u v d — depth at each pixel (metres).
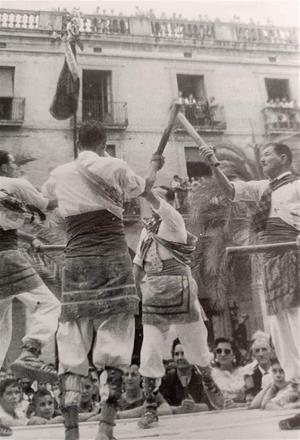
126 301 3.17
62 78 4.69
